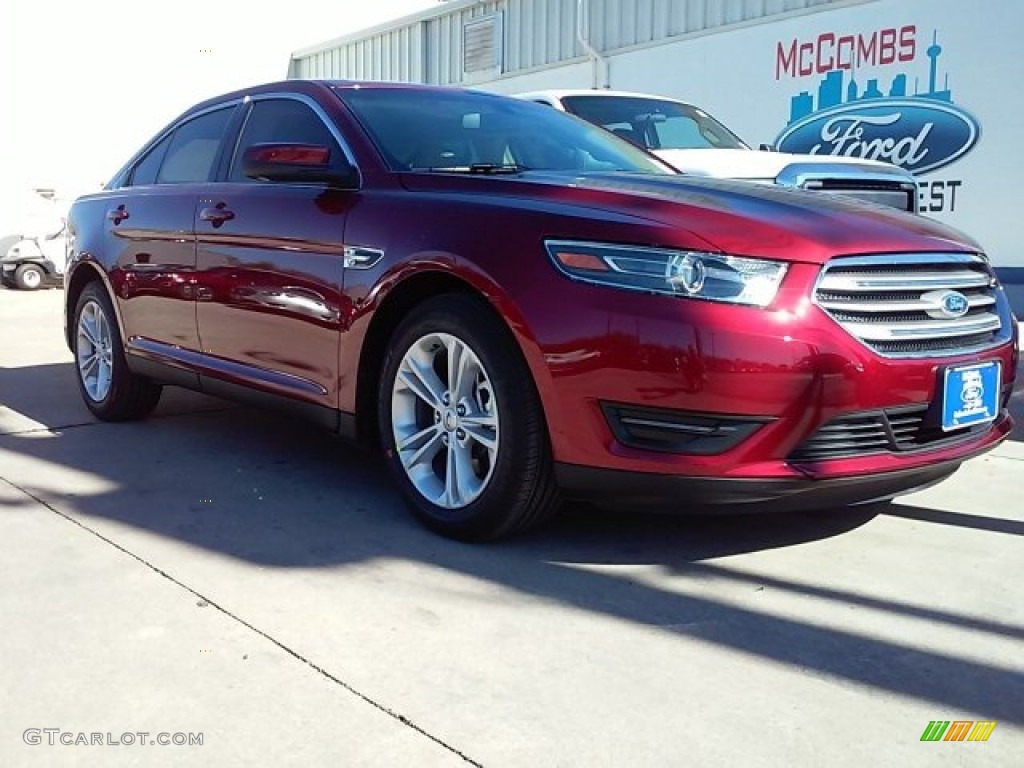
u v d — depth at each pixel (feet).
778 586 10.80
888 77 38.88
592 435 10.47
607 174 13.07
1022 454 16.57
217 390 15.46
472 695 8.43
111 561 11.37
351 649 9.23
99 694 8.43
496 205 11.56
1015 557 11.73
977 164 36.96
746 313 9.99
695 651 9.26
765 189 12.41
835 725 8.01
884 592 10.68
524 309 10.73
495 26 54.03
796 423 10.11
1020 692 8.57
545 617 9.95
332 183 13.24
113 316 17.78
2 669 8.86
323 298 13.12
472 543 11.91
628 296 10.25
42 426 18.19
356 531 12.40
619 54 48.42
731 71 43.96
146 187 17.48
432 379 12.12
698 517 12.98
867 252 10.60
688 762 7.48
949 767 7.44
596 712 8.18
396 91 15.20
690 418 10.06
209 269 15.14
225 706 8.25
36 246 48.55
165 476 14.85
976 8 36.17
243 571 11.09
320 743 7.72
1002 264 36.88
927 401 10.82
